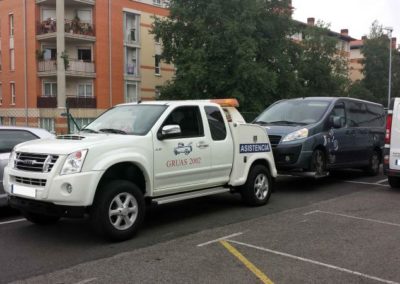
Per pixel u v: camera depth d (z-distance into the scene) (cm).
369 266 546
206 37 3491
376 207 883
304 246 623
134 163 662
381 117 1354
